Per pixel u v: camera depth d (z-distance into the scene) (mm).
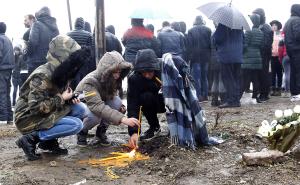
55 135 5523
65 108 5590
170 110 5629
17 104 5555
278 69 12930
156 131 6539
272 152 5180
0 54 9422
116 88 5910
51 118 5480
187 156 5418
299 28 11133
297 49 11266
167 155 5465
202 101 11812
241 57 10000
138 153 5699
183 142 5637
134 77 5953
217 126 7020
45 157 5762
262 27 11297
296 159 5203
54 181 4852
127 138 6828
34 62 9711
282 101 11375
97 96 5668
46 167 5316
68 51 5316
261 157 5055
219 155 5535
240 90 11086
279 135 5199
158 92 6129
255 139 6125
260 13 11367
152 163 5297
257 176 4805
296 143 5902
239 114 9023
